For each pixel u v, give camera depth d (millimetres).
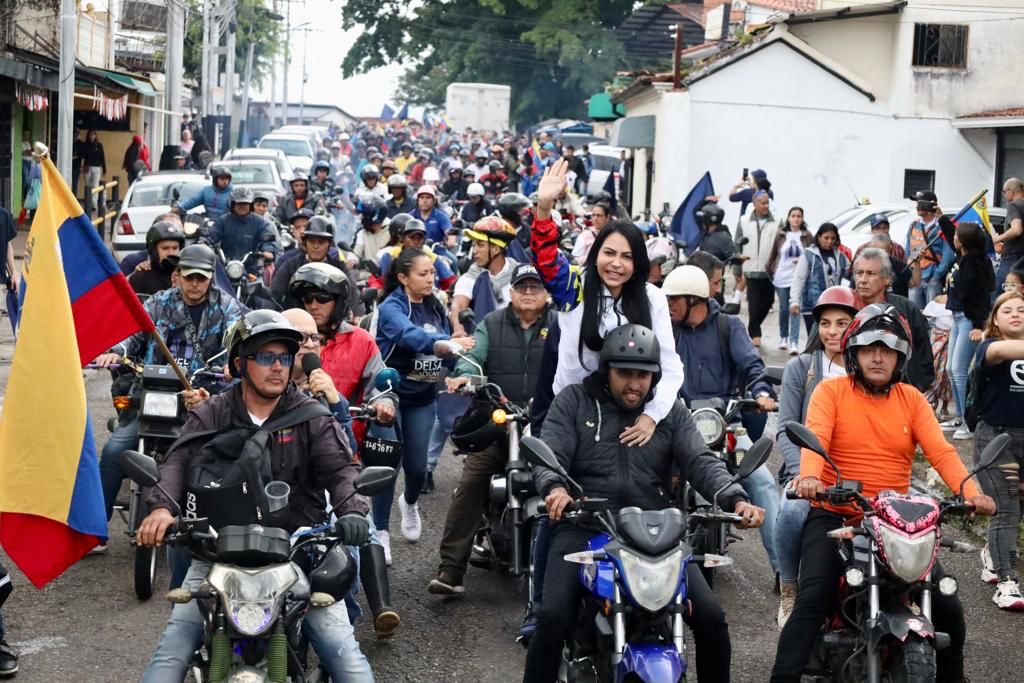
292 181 20109
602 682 5395
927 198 16953
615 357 5801
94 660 7094
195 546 4922
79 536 6320
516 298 8242
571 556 5281
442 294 11844
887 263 8469
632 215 35781
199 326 8438
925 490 10789
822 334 7574
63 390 6234
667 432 6047
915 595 5617
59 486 6199
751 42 32688
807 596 5898
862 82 32812
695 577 5598
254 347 5340
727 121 32938
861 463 6223
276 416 5457
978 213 16078
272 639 4695
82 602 8023
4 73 24594
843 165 33156
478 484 8125
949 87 32781
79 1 32656
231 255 14883
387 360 8922
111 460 8328
